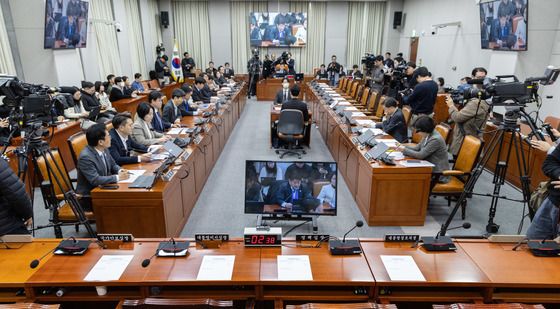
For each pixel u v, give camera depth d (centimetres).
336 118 541
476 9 752
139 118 397
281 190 266
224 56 1293
